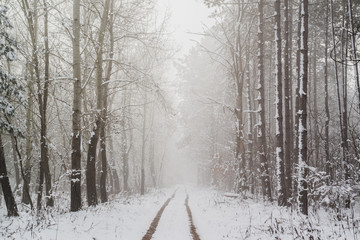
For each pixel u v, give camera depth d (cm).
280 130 1419
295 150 1867
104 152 1694
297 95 1875
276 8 1520
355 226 766
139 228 1023
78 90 1202
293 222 922
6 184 1094
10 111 1052
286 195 1491
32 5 1403
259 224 973
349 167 1259
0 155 1093
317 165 1566
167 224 1145
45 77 1308
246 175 2000
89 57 1919
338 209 942
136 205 1636
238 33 2020
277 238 744
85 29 1658
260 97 1753
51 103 2044
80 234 802
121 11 1698
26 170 1731
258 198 1962
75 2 1241
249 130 2205
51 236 732
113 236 850
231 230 959
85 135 1777
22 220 965
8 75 1038
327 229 790
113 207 1308
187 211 1584
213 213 1407
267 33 2452
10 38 1073
